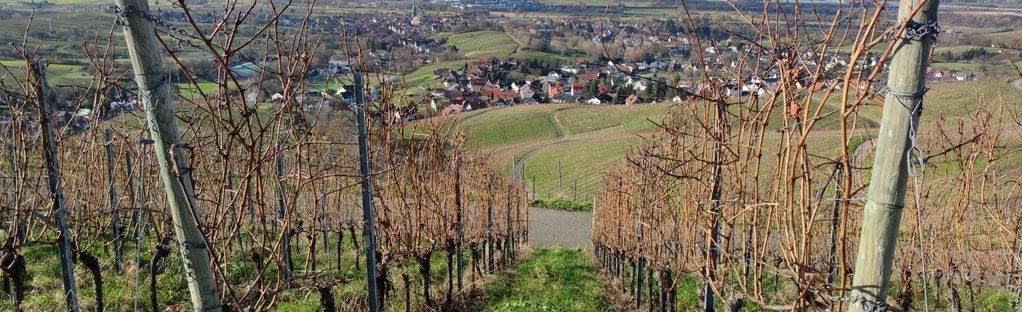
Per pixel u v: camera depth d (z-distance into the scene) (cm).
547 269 1595
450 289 1113
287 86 417
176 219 340
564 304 1265
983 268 1016
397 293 1122
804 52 371
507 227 1675
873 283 292
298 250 1365
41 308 803
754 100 470
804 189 363
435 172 972
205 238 329
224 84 360
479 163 1469
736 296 582
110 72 622
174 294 936
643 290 1369
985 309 1146
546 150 5262
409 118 777
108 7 311
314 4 428
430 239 973
